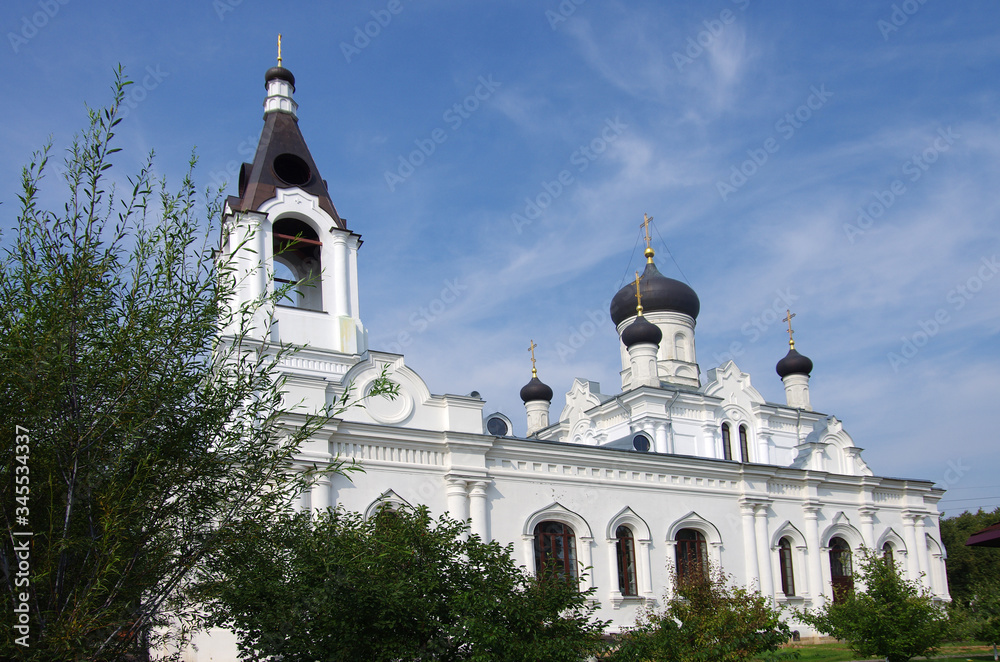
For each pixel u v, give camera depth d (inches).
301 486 517.0
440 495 1179.9
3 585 419.2
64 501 437.7
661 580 1337.4
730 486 1472.7
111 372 446.0
